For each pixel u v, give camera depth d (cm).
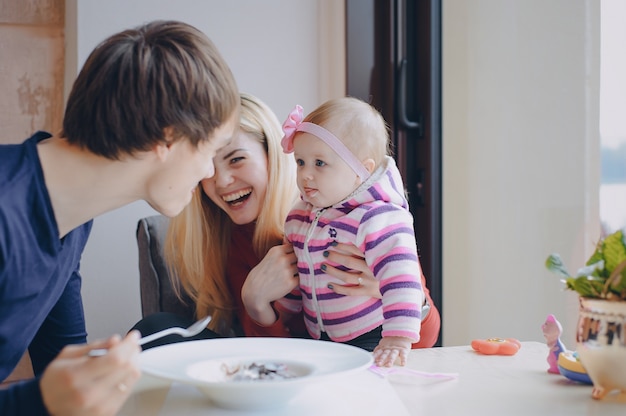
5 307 94
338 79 240
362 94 239
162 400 93
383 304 132
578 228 175
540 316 185
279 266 153
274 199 163
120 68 96
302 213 154
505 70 198
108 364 75
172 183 101
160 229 188
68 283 133
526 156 191
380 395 95
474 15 209
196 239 168
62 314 134
